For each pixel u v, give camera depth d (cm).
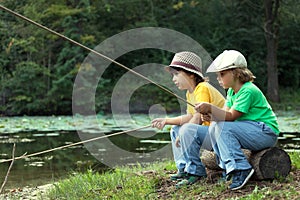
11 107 2089
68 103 2097
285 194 466
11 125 1616
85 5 2189
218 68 527
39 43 2169
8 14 2172
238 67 526
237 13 2486
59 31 2200
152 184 564
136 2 2297
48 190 643
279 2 2377
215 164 559
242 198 464
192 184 543
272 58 2275
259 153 514
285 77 2573
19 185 729
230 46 2416
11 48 2142
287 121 1579
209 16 2462
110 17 2281
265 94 2411
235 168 500
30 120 1783
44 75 2136
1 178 788
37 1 2158
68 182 644
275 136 519
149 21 2281
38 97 2119
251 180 518
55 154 1023
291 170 555
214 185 525
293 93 2481
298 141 1095
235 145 506
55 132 1413
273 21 2262
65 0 2206
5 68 2167
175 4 2383
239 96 518
